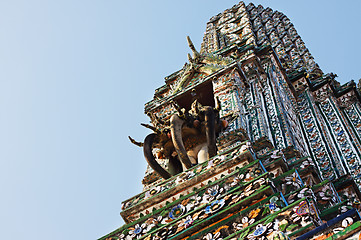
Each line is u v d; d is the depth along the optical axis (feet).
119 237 33.88
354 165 54.70
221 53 76.48
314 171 38.55
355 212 25.04
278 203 28.48
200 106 46.42
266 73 63.36
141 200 37.01
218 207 31.50
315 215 26.99
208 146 41.86
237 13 115.96
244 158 35.14
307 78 76.69
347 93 74.13
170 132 45.09
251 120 50.70
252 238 26.58
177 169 46.37
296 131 53.06
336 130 63.87
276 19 110.32
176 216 33.22
